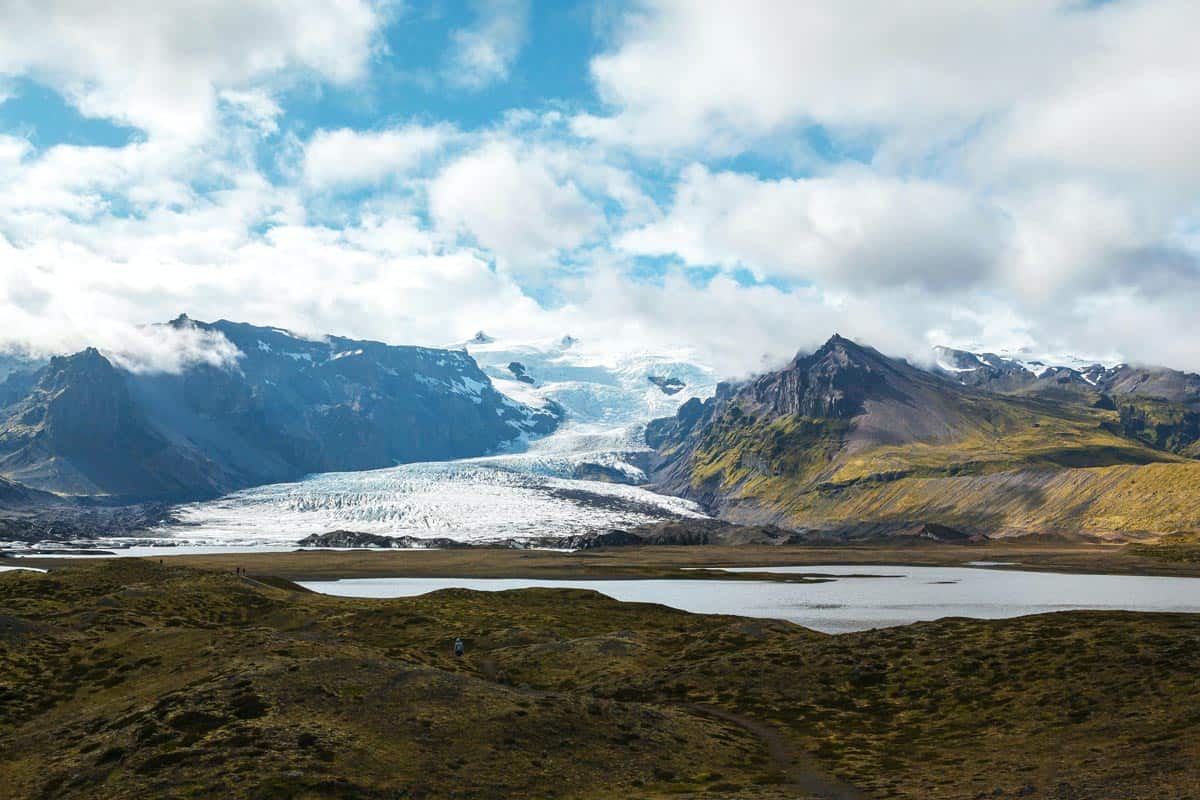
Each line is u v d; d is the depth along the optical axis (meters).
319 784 66.88
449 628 149.38
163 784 67.62
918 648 111.81
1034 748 79.62
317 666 91.38
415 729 78.88
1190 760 70.50
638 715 88.81
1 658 105.38
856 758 81.50
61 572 174.62
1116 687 91.06
